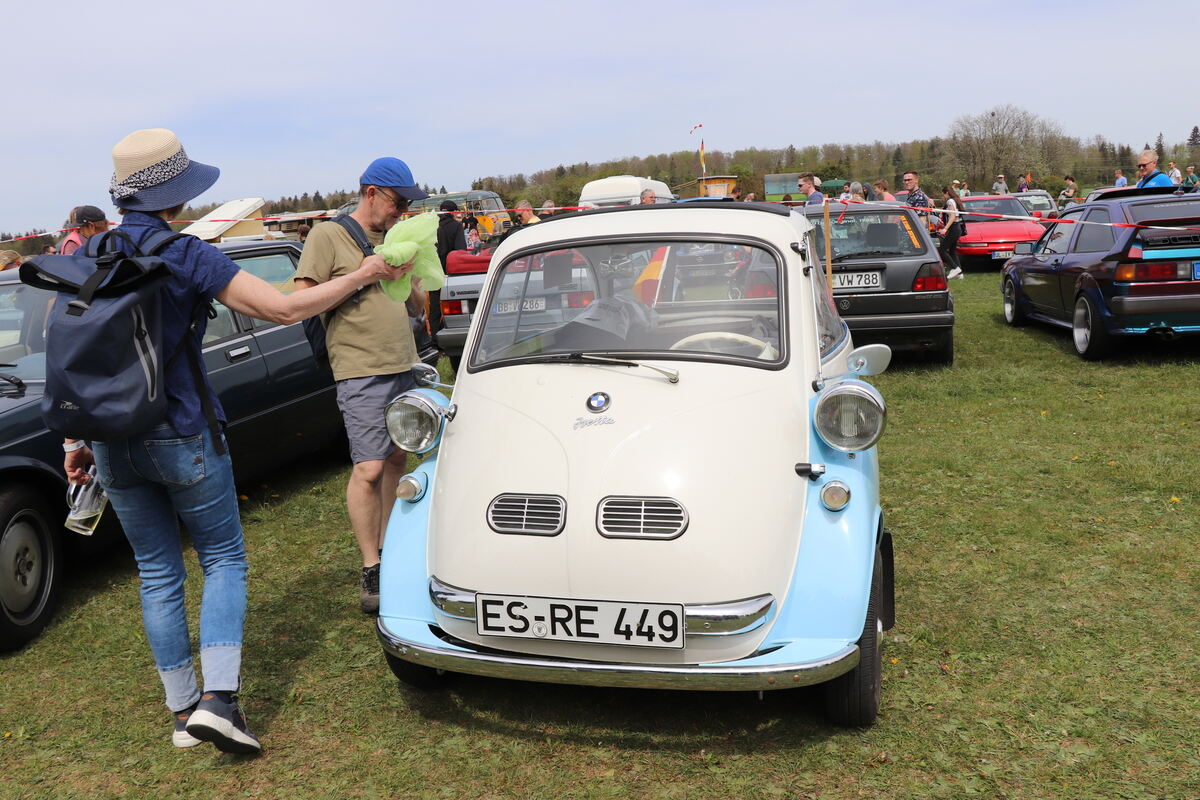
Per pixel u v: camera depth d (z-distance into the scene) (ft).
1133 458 20.38
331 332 14.73
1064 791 9.85
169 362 10.33
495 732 11.59
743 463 10.94
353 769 10.94
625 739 11.30
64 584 17.07
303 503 21.08
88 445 12.36
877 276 29.78
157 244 10.12
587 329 12.96
